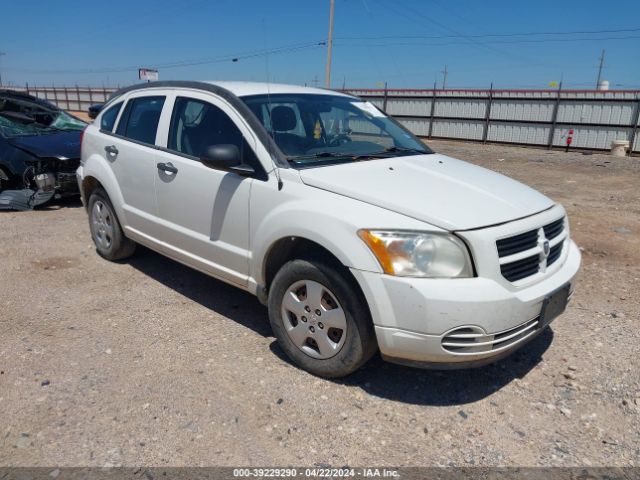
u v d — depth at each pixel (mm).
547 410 3039
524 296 2891
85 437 2721
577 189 10367
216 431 2789
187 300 4434
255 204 3455
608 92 19031
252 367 3402
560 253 3402
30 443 2668
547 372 3424
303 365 3330
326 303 3148
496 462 2619
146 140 4508
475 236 2783
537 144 21328
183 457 2600
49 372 3297
